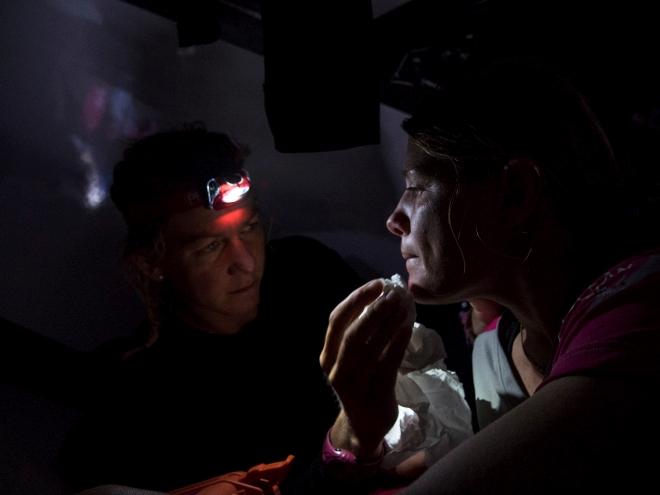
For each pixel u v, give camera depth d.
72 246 1.76
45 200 1.74
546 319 0.73
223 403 1.29
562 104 0.69
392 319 0.83
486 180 0.70
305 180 1.97
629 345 0.48
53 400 1.62
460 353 1.46
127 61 1.81
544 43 1.85
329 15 1.13
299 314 1.42
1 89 1.69
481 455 0.45
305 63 1.15
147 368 1.29
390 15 1.86
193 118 1.89
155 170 1.20
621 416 0.44
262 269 1.33
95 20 1.77
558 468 0.43
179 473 1.24
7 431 1.56
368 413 0.88
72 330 1.73
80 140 1.78
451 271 0.74
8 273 1.68
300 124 1.18
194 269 1.23
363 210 2.02
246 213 1.25
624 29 1.81
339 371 0.86
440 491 0.44
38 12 1.72
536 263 0.71
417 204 0.75
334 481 0.95
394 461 0.99
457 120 0.70
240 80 1.91
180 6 1.35
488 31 1.87
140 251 1.24
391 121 1.99
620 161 0.77
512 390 1.00
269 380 1.34
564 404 0.46
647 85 1.76
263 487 0.96
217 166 1.22
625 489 0.43
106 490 0.88
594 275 0.69
